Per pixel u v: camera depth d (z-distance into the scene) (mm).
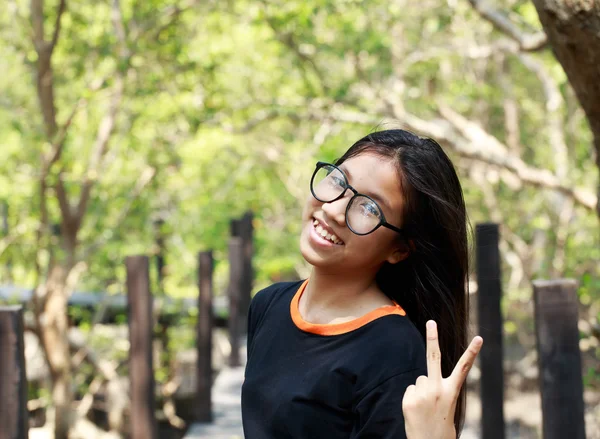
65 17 9523
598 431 6516
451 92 10719
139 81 9289
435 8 9875
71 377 10078
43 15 9039
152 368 5199
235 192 14383
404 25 9703
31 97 10656
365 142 1728
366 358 1613
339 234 1670
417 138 1727
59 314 9719
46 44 8906
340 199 1674
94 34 9523
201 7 9516
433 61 9898
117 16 8930
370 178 1665
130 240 10773
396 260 1743
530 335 10883
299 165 12992
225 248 12727
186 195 13258
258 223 14234
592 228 9344
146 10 9094
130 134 9914
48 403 10242
